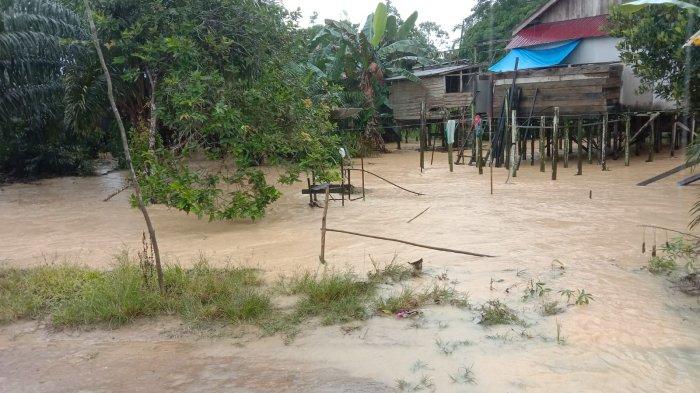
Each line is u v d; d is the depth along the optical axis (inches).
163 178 370.6
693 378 158.9
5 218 430.9
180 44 381.1
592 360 170.4
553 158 556.1
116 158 781.3
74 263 297.7
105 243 345.7
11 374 176.9
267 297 226.7
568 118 652.7
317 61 938.7
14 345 198.2
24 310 221.8
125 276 240.2
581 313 204.8
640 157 681.6
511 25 975.0
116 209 459.8
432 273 257.8
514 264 268.4
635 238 311.1
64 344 197.9
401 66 996.6
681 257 262.2
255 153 399.2
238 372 173.5
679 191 461.1
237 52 428.1
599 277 243.9
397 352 181.0
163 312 219.0
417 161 802.8
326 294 224.7
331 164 471.2
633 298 218.4
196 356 185.5
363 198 473.7
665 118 693.9
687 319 197.9
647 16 466.9
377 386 161.0
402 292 232.1
